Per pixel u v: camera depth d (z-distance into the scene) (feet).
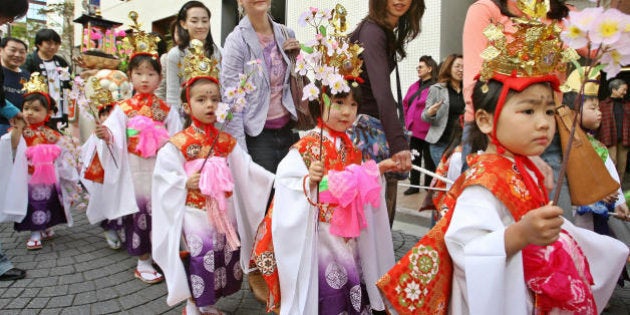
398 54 10.37
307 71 7.62
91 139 14.29
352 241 8.34
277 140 11.30
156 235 9.59
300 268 7.74
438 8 23.07
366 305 8.46
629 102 23.59
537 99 5.35
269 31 11.31
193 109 9.87
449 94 18.20
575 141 7.36
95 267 12.94
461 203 5.55
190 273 9.29
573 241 5.86
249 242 10.46
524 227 4.75
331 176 7.77
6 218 14.19
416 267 5.71
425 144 20.85
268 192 10.14
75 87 13.23
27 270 12.59
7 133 14.26
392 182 9.89
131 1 41.37
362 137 9.23
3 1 8.84
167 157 9.60
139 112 12.87
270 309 8.20
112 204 12.47
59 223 15.46
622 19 4.14
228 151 10.18
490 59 5.51
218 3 32.19
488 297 4.88
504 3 7.87
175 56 13.98
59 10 43.14
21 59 17.65
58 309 10.21
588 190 7.33
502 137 5.59
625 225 11.19
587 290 5.34
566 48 5.31
